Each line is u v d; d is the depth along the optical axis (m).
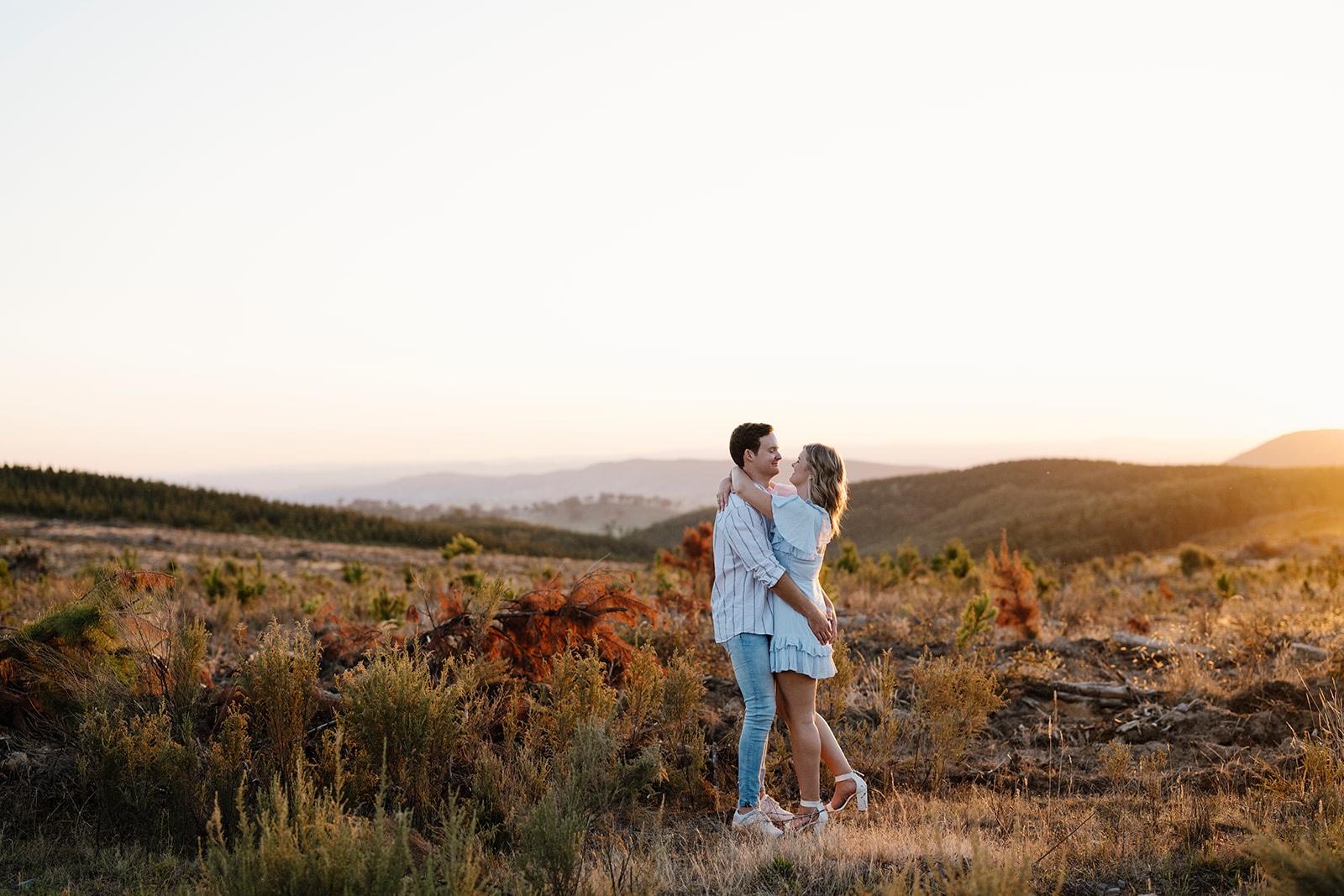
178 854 4.38
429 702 4.88
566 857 3.55
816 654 4.79
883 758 5.73
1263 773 5.22
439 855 3.57
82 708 5.14
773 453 4.89
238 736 4.78
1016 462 133.12
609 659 6.65
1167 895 3.59
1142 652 8.16
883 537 121.69
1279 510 76.50
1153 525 76.06
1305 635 8.18
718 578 4.98
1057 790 5.50
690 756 5.68
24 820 4.55
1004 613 9.34
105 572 5.95
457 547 23.89
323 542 54.31
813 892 3.74
